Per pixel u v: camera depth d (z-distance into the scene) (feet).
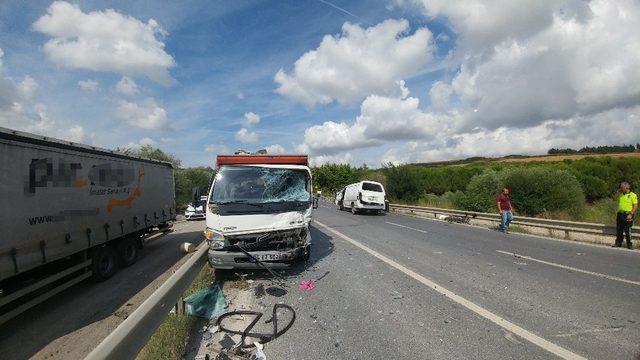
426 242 37.29
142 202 36.01
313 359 12.50
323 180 197.88
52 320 19.44
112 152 30.19
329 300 18.81
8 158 18.57
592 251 31.78
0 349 16.03
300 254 23.36
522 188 64.39
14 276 19.61
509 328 14.61
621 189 33.91
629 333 13.96
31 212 20.10
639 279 21.94
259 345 13.37
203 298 17.34
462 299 18.37
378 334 14.43
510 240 38.68
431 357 12.38
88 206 25.98
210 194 24.64
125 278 28.71
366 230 48.08
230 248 22.20
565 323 15.02
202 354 13.15
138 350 9.79
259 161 26.73
